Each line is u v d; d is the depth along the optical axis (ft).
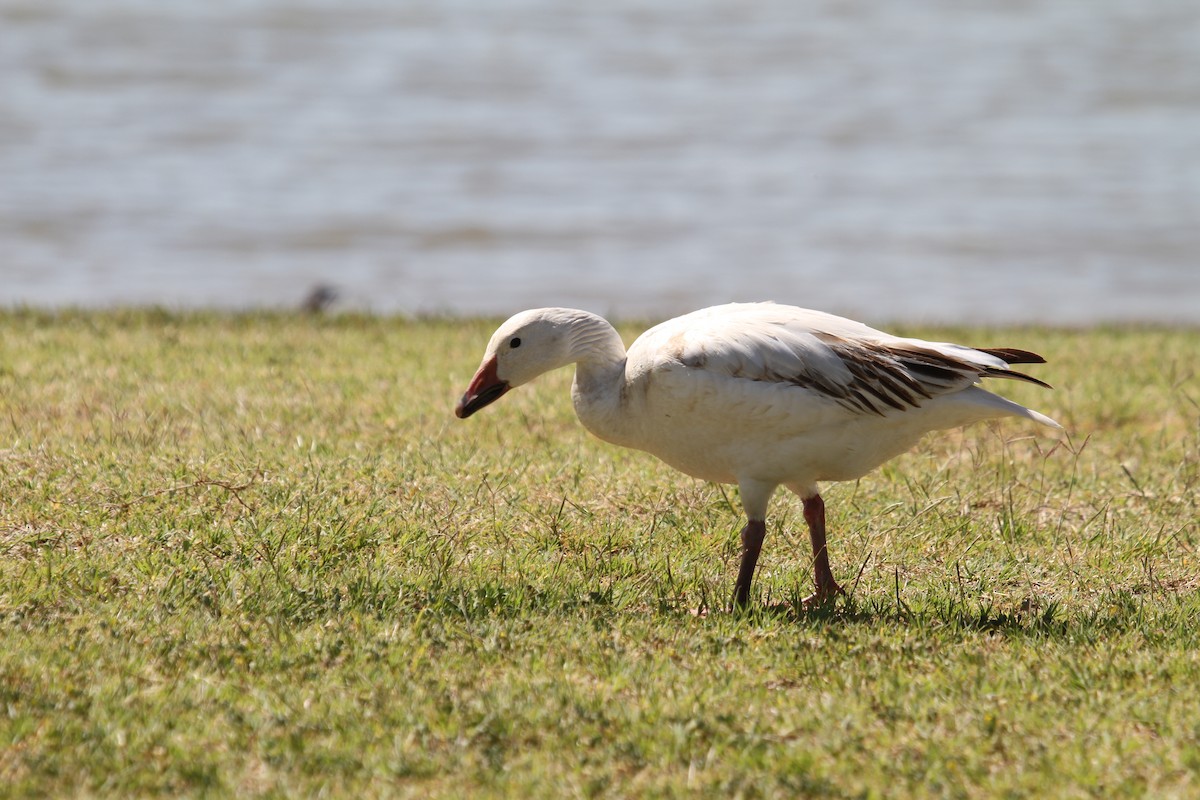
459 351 57.47
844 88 181.98
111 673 25.77
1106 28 225.97
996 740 24.23
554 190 132.98
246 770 22.74
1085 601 32.45
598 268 108.17
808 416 29.63
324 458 39.42
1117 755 23.58
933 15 241.35
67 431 41.57
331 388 48.80
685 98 174.91
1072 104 172.86
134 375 49.88
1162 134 157.48
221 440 41.24
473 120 160.15
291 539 33.06
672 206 127.54
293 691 25.35
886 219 124.57
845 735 24.23
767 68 194.90
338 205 124.67
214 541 32.68
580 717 24.68
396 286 101.76
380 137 151.33
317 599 29.71
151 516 33.96
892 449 30.86
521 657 27.32
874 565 34.63
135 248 109.29
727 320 30.71
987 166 144.15
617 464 40.83
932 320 88.43
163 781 22.22
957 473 41.96
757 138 155.84
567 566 32.86
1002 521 37.32
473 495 37.06
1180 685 26.45
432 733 24.08
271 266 106.32
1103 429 47.60
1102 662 27.61
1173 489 40.45
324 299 77.71
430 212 123.44
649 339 31.35
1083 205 129.18
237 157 140.15
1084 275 108.17
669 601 31.42
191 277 102.27
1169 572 34.37
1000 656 28.07
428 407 46.55
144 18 212.02
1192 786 22.65
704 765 23.17
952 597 32.07
